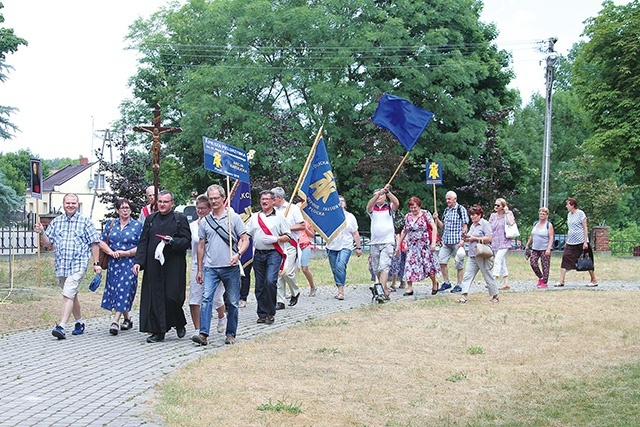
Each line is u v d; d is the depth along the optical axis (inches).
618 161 1579.7
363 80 1530.5
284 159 1216.8
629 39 1508.4
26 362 349.4
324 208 547.5
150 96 1720.0
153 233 406.6
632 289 647.8
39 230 429.7
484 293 616.7
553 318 478.3
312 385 311.3
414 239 598.5
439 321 470.3
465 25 1541.6
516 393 298.5
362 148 1486.2
